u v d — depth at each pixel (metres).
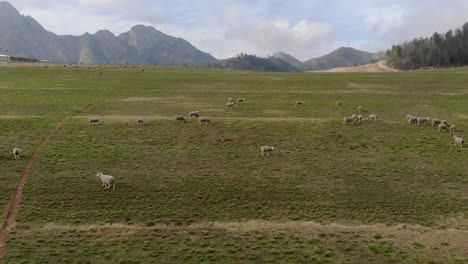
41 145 53.66
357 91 105.19
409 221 36.53
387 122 68.31
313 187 43.75
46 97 86.44
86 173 45.50
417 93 100.88
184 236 33.31
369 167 49.38
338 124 66.81
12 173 44.34
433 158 52.03
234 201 40.31
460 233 34.19
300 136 60.84
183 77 131.00
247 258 29.94
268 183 44.53
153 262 29.19
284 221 36.53
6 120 64.00
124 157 50.84
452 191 42.81
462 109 80.88
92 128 61.75
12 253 29.94
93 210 37.69
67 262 29.00
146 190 41.97
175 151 53.59
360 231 34.53
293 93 100.56
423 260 29.78
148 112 75.56
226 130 62.88
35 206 37.81
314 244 32.16
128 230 34.19
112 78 121.81
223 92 100.81
